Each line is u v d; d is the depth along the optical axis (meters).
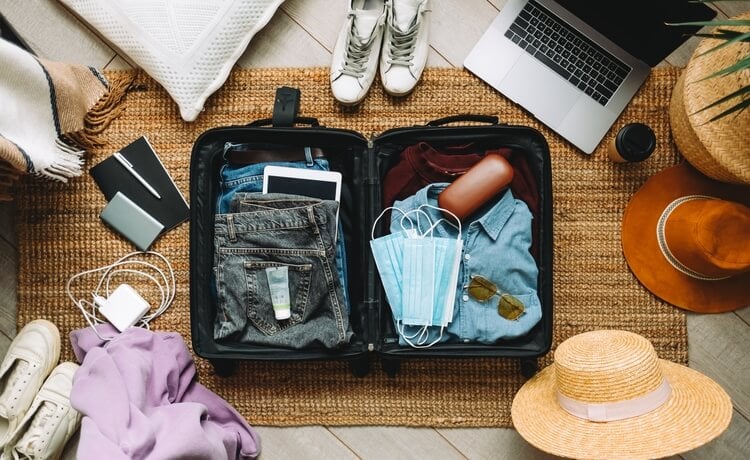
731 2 1.26
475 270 1.12
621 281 1.26
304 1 1.29
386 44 1.23
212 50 1.20
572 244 1.26
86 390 1.05
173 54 1.19
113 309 1.23
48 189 1.27
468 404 1.25
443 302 1.12
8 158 1.01
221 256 1.11
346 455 1.26
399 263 1.12
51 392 1.20
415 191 1.16
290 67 1.28
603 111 1.23
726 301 1.25
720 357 1.26
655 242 1.25
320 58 1.29
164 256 1.26
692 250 1.14
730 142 1.09
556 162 1.26
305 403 1.25
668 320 1.25
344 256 1.18
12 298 1.28
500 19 1.24
